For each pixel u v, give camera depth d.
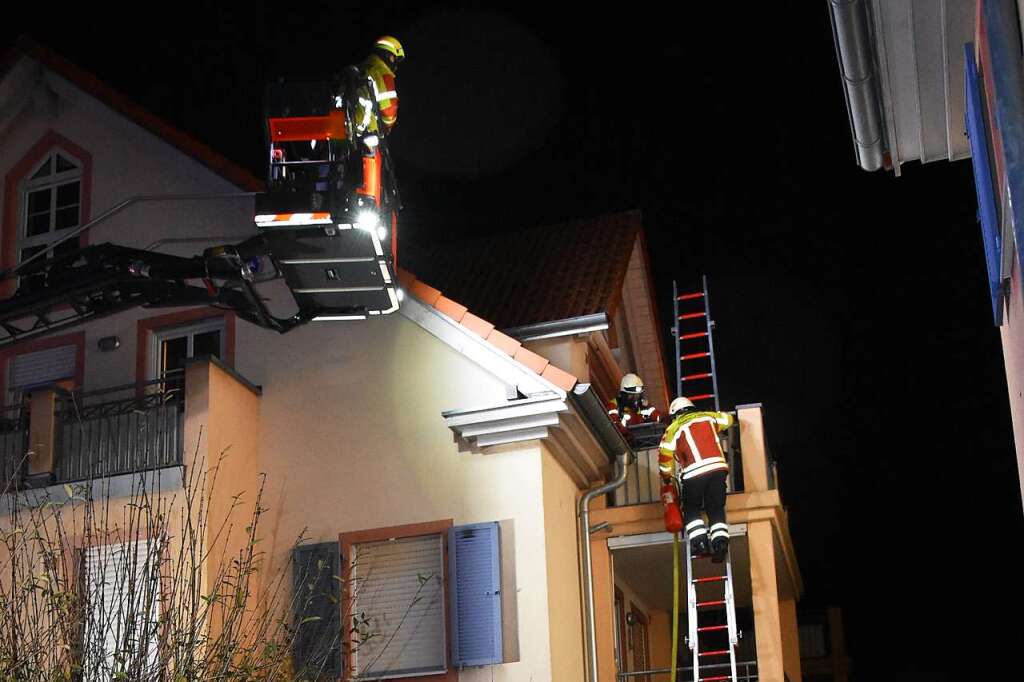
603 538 15.14
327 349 14.92
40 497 13.76
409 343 14.68
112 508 13.64
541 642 13.18
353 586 13.91
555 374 13.94
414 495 14.11
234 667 10.43
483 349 14.34
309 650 13.33
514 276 17.95
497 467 13.95
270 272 13.02
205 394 13.88
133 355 15.77
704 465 13.78
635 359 21.23
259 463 14.65
